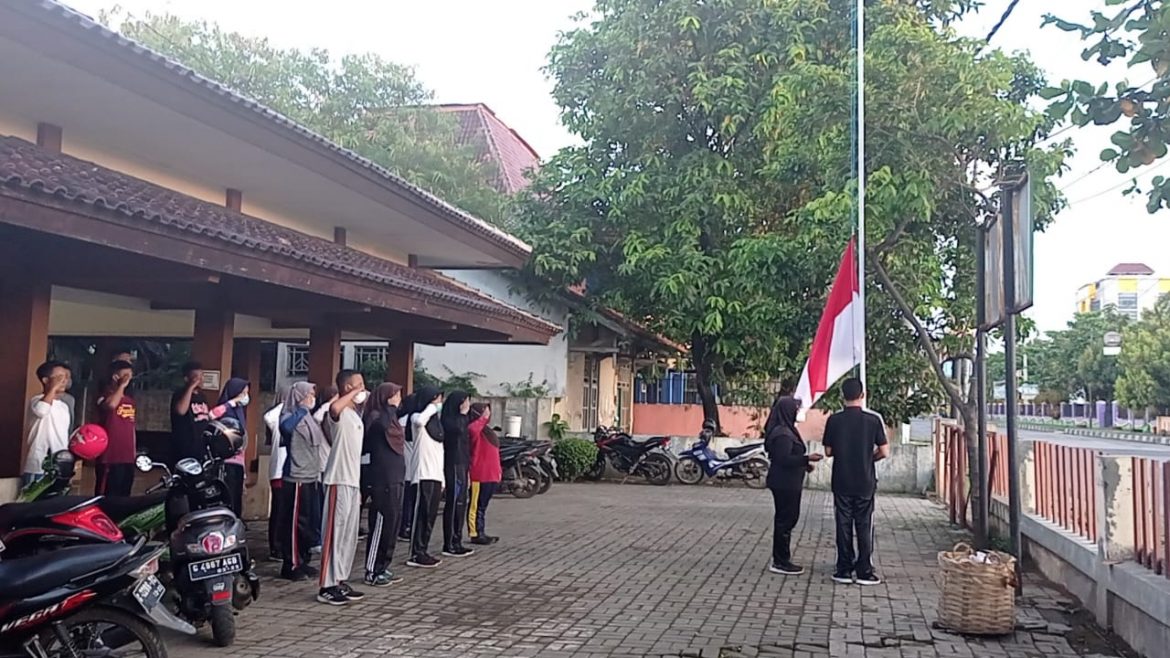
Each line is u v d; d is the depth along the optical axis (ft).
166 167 33.35
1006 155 40.19
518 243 51.39
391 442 28.12
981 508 33.65
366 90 72.95
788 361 61.21
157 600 17.34
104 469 28.45
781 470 31.32
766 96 56.59
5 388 26.63
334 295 28.96
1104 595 24.23
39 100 26.17
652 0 60.44
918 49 35.91
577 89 64.03
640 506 49.96
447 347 67.41
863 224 33.96
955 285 47.65
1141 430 164.76
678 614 25.32
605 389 82.07
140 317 45.01
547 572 30.86
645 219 62.85
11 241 23.86
